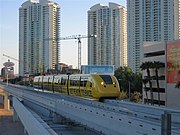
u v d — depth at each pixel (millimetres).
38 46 165875
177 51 68875
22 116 30078
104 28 143750
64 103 31359
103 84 33531
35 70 164125
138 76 92125
